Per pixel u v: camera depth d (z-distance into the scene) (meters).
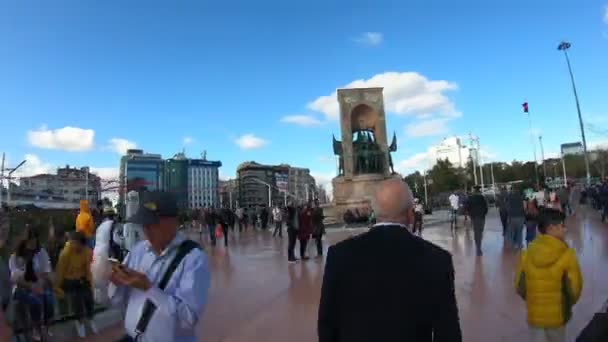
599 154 82.56
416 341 2.38
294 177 173.38
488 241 16.45
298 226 14.59
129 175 136.12
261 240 24.02
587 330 2.50
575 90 43.16
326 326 2.56
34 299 6.44
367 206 31.77
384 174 34.62
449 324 2.39
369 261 2.51
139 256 3.06
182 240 3.02
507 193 14.88
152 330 2.71
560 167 93.75
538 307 4.26
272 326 6.95
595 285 8.16
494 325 6.32
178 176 144.50
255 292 9.69
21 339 6.29
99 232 6.60
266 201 148.00
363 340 2.39
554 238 4.30
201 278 2.86
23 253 6.43
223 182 182.62
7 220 6.32
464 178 80.38
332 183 35.81
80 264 7.12
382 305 2.41
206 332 6.83
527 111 60.69
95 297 7.72
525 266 4.43
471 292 8.34
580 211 28.12
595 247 12.45
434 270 2.44
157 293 2.71
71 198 95.69
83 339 6.81
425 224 27.95
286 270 12.60
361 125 36.62
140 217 2.95
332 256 2.65
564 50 43.94
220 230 23.30
